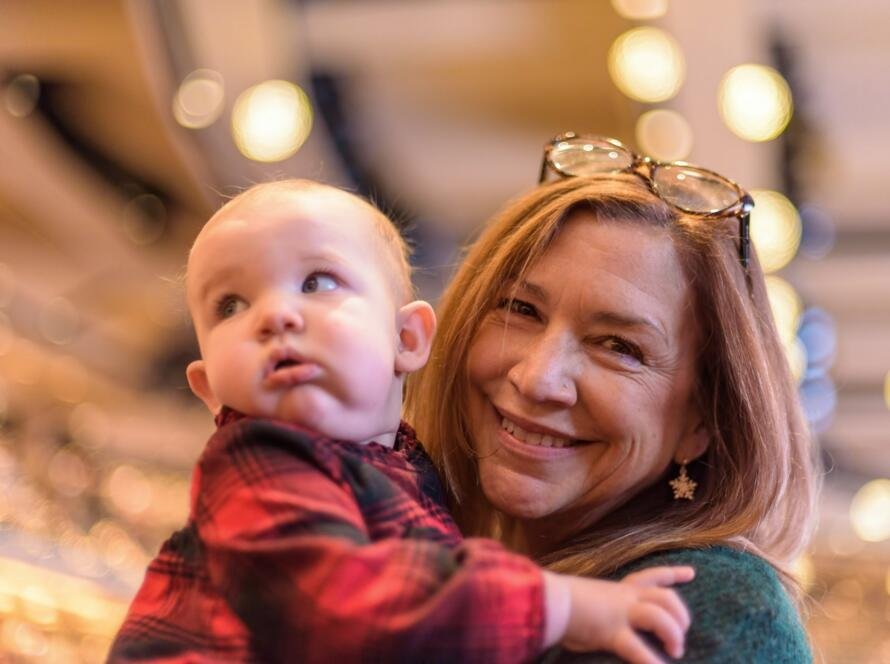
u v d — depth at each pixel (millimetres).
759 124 4117
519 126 6488
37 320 7102
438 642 1252
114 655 1406
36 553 2908
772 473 1837
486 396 1898
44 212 6570
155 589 1467
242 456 1399
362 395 1516
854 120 6035
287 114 4188
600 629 1354
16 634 2475
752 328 1853
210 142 4992
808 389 7582
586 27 5199
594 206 1842
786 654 1557
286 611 1270
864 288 7496
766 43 4531
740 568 1642
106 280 7246
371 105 5938
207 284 1554
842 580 5574
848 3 5016
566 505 1847
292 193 1608
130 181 6441
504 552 1368
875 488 6559
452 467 1960
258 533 1324
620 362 1807
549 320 1829
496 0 4961
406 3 5039
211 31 4445
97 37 5082
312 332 1501
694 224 1851
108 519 4773
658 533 1784
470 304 1914
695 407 1871
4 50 5262
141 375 7910
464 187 7023
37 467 5074
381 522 1422
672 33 4148
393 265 1662
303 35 5059
